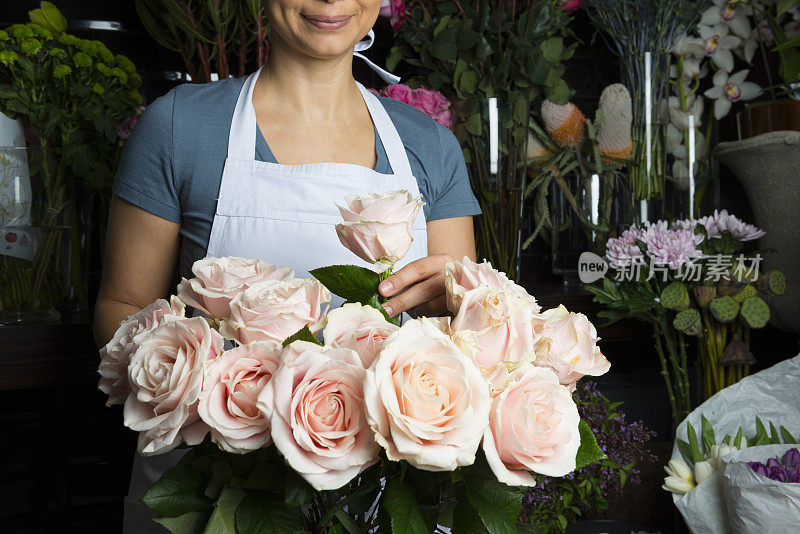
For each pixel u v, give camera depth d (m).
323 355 0.49
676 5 1.78
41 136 1.32
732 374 1.62
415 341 0.50
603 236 1.78
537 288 1.83
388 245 0.62
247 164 1.03
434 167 1.15
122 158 1.06
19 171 1.26
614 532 1.60
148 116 1.04
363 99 1.15
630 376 1.97
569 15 2.02
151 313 0.57
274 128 1.07
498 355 0.52
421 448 0.46
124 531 1.12
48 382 1.28
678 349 2.05
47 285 1.32
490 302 0.52
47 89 1.34
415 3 1.72
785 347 1.96
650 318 1.63
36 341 1.27
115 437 1.71
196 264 0.61
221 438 0.49
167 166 1.03
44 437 1.65
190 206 1.05
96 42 1.40
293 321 0.54
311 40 0.99
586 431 0.57
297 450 0.47
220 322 0.57
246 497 0.53
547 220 1.84
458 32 1.66
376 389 0.47
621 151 1.78
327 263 1.04
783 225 1.75
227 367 0.50
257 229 1.03
